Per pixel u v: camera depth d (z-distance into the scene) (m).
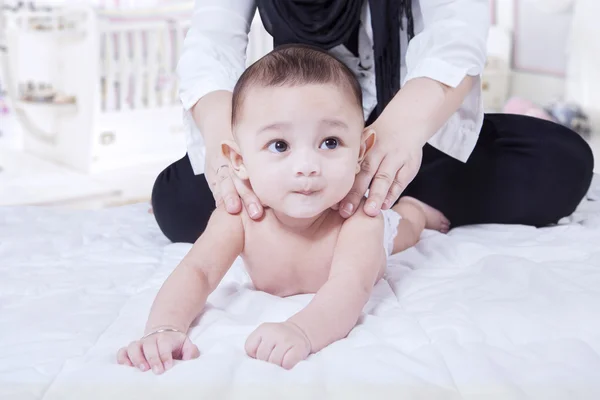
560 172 1.46
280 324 0.84
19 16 4.02
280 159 0.93
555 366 0.80
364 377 0.75
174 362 0.81
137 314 1.00
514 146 1.46
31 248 1.39
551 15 4.01
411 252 1.31
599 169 3.29
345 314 0.90
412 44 1.35
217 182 1.12
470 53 1.27
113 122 3.77
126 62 3.78
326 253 1.04
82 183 3.58
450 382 0.75
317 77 0.93
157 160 3.96
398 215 1.33
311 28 1.41
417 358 0.81
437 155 1.50
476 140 1.40
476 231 1.46
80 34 3.71
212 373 0.76
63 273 1.23
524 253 1.26
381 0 1.37
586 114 3.80
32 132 4.14
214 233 1.04
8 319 0.99
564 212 1.51
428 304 1.02
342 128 0.93
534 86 4.17
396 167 1.05
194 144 1.42
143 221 1.69
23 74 4.16
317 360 0.82
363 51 1.46
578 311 0.95
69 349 0.87
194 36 1.48
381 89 1.42
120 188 3.51
